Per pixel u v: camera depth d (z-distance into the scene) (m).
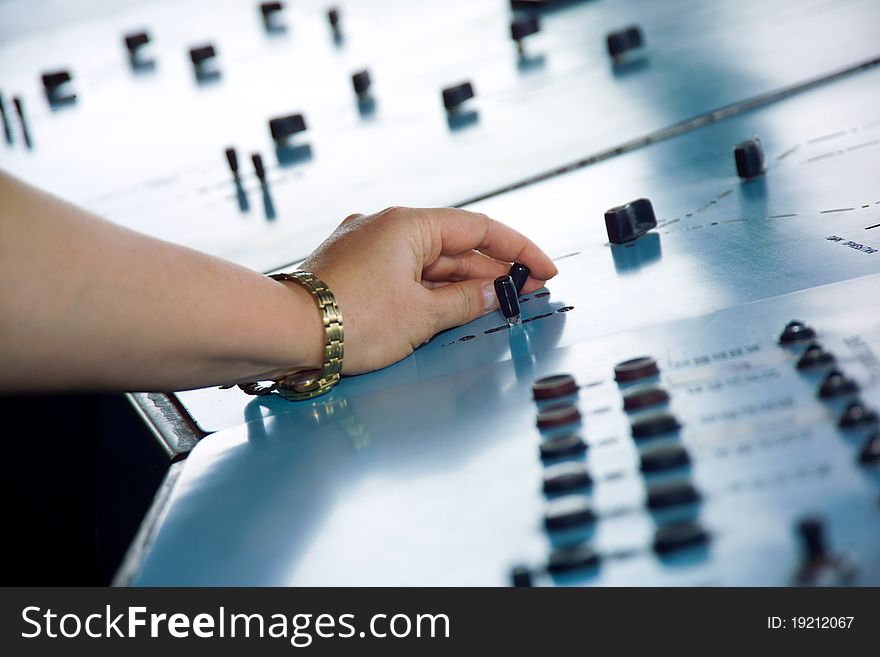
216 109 1.98
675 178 1.07
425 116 1.61
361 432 0.67
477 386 0.69
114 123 2.06
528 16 2.14
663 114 1.31
